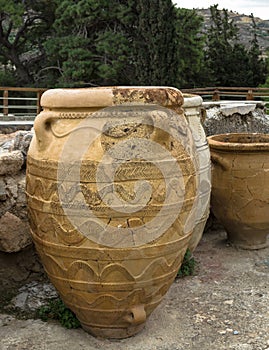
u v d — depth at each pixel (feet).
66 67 57.72
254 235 14.78
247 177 13.92
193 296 11.91
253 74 72.49
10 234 11.36
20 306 11.13
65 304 9.93
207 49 74.90
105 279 8.94
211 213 16.39
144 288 9.19
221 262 14.05
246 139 15.67
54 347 9.59
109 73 56.34
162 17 55.88
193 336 10.16
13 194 11.43
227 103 19.43
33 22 67.72
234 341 10.03
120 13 57.93
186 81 62.08
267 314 11.10
